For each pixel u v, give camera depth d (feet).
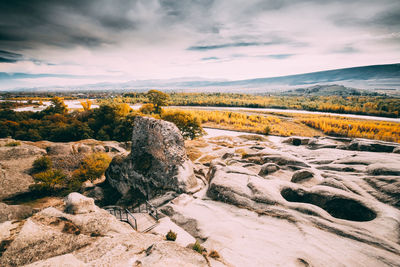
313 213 42.34
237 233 39.27
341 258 29.68
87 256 27.02
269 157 87.56
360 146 97.40
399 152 81.82
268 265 28.73
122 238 33.42
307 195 51.08
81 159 128.88
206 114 392.27
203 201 57.82
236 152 128.98
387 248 31.40
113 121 214.48
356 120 352.69
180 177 72.23
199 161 132.05
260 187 53.42
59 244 29.04
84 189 95.86
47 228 31.63
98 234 33.81
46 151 133.69
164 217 52.65
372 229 36.06
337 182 53.06
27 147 128.06
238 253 32.24
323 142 123.24
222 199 55.47
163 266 23.90
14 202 86.38
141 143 86.12
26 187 94.99
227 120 369.09
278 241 35.04
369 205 43.32
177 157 76.89
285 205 46.34
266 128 286.46
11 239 27.58
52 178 94.27
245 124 351.46
